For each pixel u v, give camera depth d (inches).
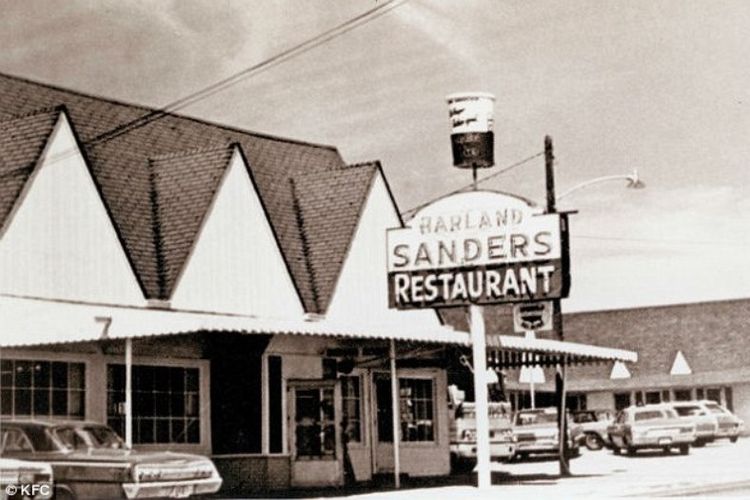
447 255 1003.3
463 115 1045.8
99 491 740.0
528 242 976.9
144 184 1214.9
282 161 1433.3
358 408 1221.1
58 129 1067.3
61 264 1044.5
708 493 913.5
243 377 1091.9
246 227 1196.5
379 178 1374.3
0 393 944.9
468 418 1376.7
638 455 1804.9
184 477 765.3
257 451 1085.8
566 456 1227.9
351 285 1300.4
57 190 1052.5
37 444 765.3
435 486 1074.7
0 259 996.6
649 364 2874.0
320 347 1145.4
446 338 1060.5
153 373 1042.7
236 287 1173.7
